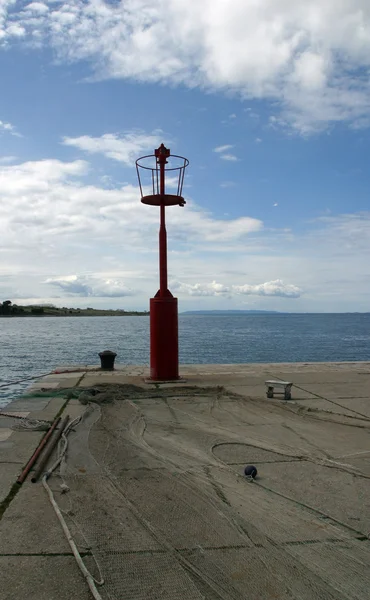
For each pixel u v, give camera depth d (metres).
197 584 2.82
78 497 4.08
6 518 3.67
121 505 3.92
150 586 2.79
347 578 2.90
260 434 6.21
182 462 5.03
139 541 3.31
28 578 2.87
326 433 6.30
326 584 2.83
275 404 8.09
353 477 4.62
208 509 3.85
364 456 5.31
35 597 2.69
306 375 11.63
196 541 3.32
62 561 3.07
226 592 2.75
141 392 9.09
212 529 3.50
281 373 12.04
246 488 4.31
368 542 3.34
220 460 5.12
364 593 2.75
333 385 10.18
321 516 3.74
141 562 3.04
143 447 5.55
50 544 3.28
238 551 3.19
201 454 5.30
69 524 3.56
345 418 7.16
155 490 4.25
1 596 2.69
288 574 2.93
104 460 5.08
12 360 26.62
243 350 35.25
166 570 2.96
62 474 4.62
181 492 4.21
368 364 14.30
